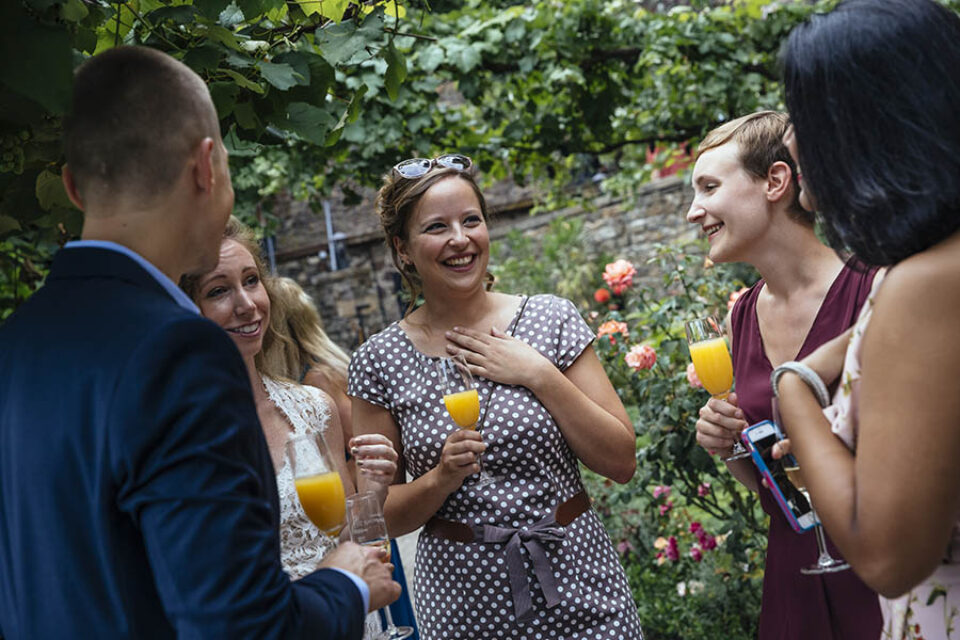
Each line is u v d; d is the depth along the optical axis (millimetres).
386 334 2705
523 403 2523
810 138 1414
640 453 4047
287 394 2729
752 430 1805
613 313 4566
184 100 1421
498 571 2482
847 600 2125
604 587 2529
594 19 5305
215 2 1936
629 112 6289
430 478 2457
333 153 5621
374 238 18078
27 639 1314
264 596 1240
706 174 2355
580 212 15250
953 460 1269
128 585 1276
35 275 3824
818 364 1544
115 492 1271
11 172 1896
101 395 1270
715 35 5516
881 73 1336
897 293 1316
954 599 1419
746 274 4785
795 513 1783
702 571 4191
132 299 1353
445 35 5348
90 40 1848
